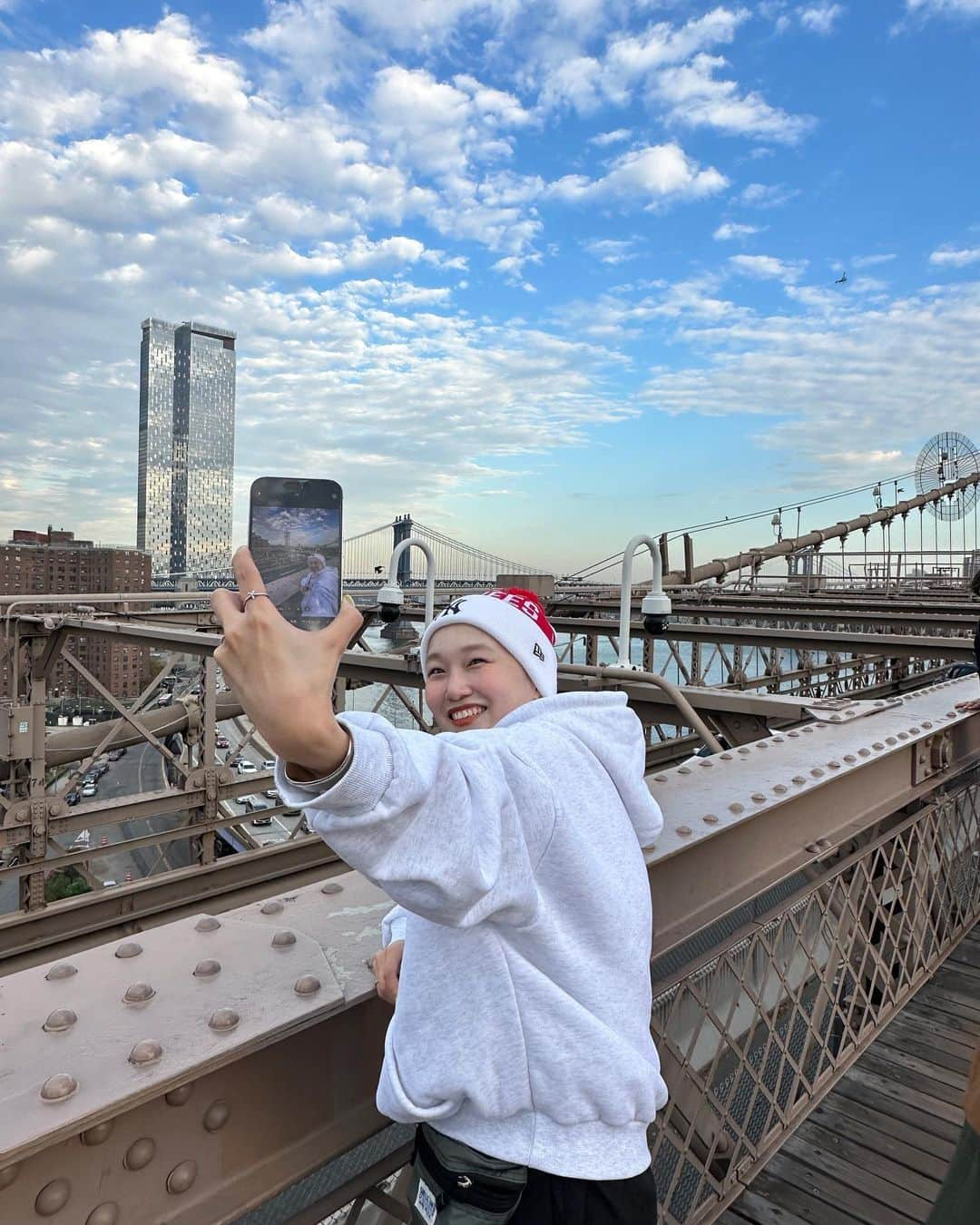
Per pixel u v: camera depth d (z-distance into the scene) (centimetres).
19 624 929
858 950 284
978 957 346
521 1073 86
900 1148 236
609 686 440
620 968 89
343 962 113
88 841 2342
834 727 311
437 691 110
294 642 64
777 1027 222
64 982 104
